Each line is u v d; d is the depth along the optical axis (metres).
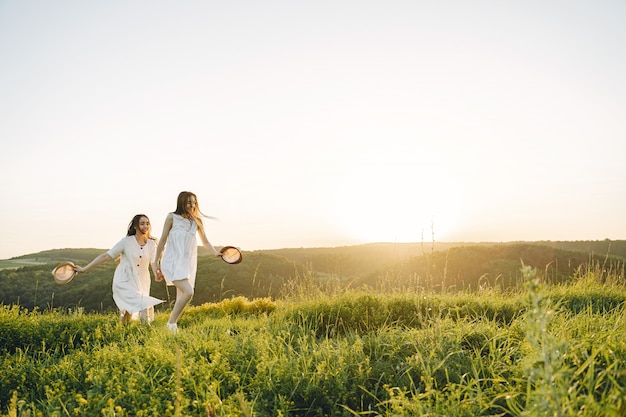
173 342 5.86
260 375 4.48
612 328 4.92
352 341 5.66
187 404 3.71
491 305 7.81
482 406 3.53
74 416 3.63
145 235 8.77
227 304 11.94
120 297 8.38
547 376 2.46
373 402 4.09
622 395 2.74
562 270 24.88
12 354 6.41
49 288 36.97
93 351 5.62
